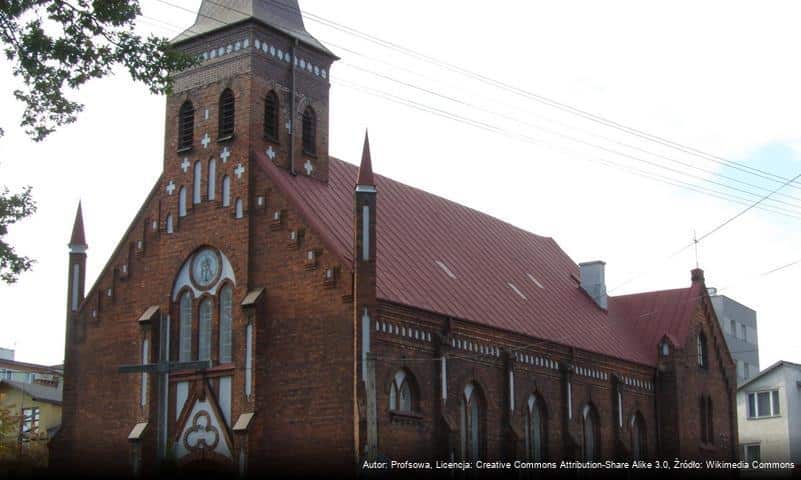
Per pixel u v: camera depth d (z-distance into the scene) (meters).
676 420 80.88
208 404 58.00
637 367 79.62
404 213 70.44
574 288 83.81
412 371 57.62
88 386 63.19
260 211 58.62
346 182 65.94
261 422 56.16
